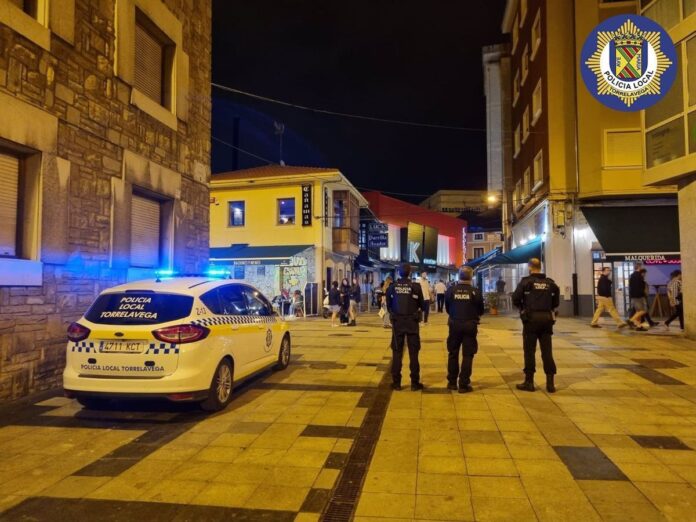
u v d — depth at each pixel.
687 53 11.11
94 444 5.17
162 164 10.23
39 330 7.23
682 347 10.88
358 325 17.61
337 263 27.39
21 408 6.49
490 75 30.89
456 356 7.39
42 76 7.24
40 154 7.24
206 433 5.50
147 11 9.69
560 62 20.08
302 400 6.88
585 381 7.80
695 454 4.76
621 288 18.98
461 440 5.20
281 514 3.66
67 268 7.72
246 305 7.75
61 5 7.58
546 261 20.31
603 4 19.23
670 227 18.23
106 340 5.91
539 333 7.23
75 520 3.58
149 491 4.05
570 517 3.56
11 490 4.08
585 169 19.16
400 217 40.84
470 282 7.37
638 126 18.78
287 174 25.20
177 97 10.79
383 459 4.70
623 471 4.37
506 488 4.05
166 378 5.76
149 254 10.23
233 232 25.86
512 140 29.61
